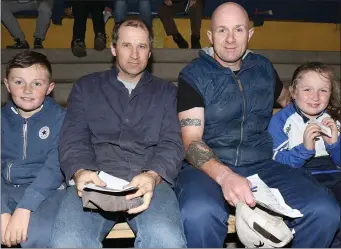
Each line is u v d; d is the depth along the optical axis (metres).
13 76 2.25
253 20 5.30
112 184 2.03
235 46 2.38
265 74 2.50
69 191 2.17
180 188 2.20
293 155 2.42
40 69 2.27
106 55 4.47
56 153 2.28
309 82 2.49
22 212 2.09
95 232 2.02
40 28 4.51
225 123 2.42
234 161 2.41
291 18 5.43
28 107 2.27
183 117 2.37
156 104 2.36
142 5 4.27
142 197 2.01
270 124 2.57
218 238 2.08
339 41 5.44
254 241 1.95
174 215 2.03
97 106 2.33
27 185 2.30
